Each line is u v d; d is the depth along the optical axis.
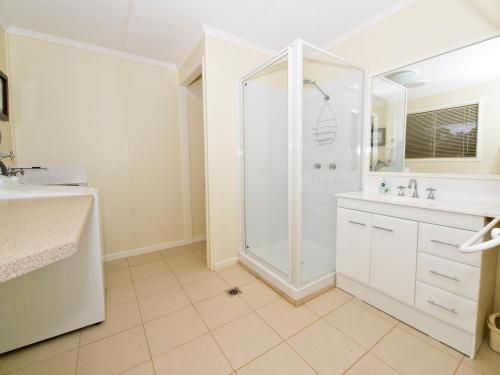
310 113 1.90
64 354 1.27
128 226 2.64
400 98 1.82
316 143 1.95
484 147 1.45
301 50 1.61
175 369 1.18
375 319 1.52
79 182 2.19
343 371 1.15
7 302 1.25
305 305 1.68
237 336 1.40
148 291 1.90
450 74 1.57
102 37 2.20
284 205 2.12
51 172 2.16
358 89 2.06
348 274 1.77
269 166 2.21
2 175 1.40
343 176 2.09
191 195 3.05
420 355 1.24
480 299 1.19
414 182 1.74
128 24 2.01
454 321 1.23
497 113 1.40
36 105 2.11
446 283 1.25
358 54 2.09
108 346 1.33
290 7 1.83
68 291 1.40
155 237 2.82
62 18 1.90
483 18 1.42
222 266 2.33
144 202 2.72
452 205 1.36
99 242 1.48
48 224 0.57
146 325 1.50
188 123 2.94
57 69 2.18
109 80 2.43
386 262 1.52
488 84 1.42
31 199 1.09
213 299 1.78
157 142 2.76
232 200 2.36
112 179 2.52
